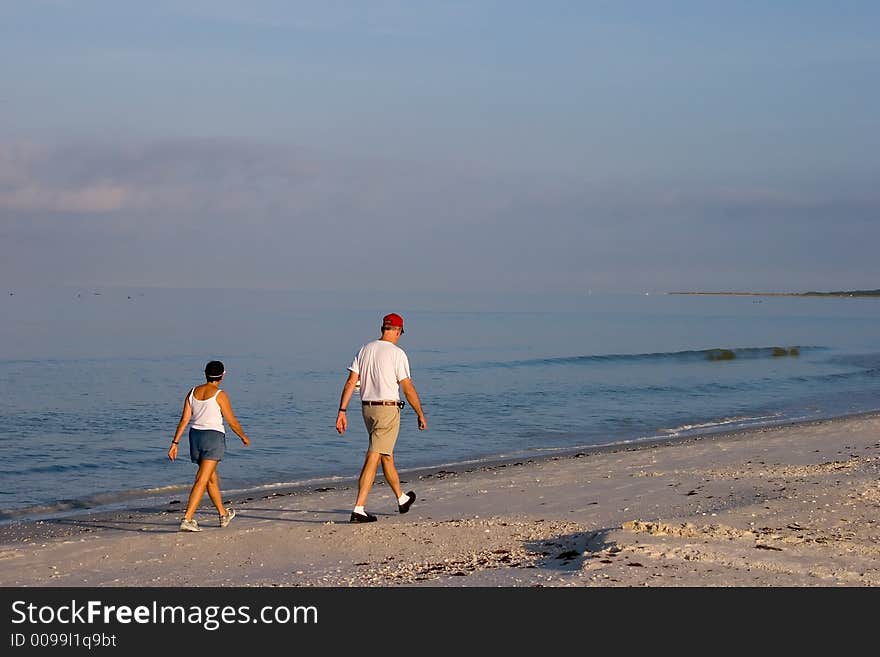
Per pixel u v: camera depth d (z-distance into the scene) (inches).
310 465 656.4
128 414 920.9
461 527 377.7
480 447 746.2
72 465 648.4
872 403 1079.6
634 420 920.3
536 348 2057.1
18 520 474.9
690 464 587.5
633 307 6235.2
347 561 327.9
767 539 315.9
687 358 1822.1
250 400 1059.9
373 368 404.8
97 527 450.3
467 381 1307.8
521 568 299.1
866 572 271.7
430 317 3969.0
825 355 1935.3
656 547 296.4
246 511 464.1
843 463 561.3
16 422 848.3
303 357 1732.3
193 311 4173.2
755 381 1347.2
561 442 775.1
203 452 398.9
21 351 1769.2
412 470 628.1
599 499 462.6
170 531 426.6
